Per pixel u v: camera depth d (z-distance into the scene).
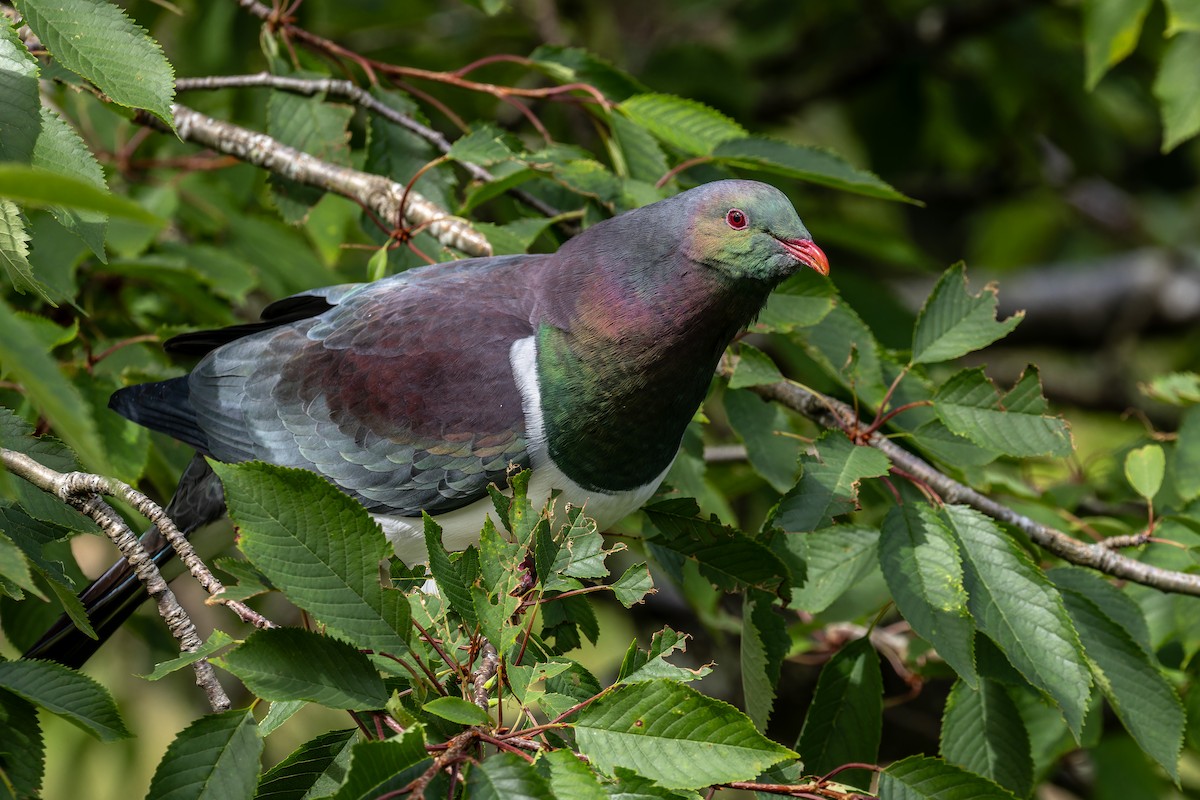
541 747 5.17
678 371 7.66
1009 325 7.88
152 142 11.35
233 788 5.57
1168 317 17.72
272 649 5.29
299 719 12.25
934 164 16.61
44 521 6.22
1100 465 10.52
